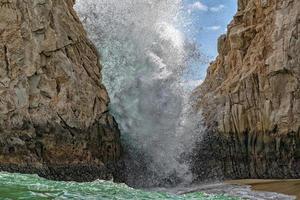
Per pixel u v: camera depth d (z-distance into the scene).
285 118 22.59
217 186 19.83
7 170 17.52
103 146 21.02
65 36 20.38
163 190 19.28
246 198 15.27
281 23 23.77
